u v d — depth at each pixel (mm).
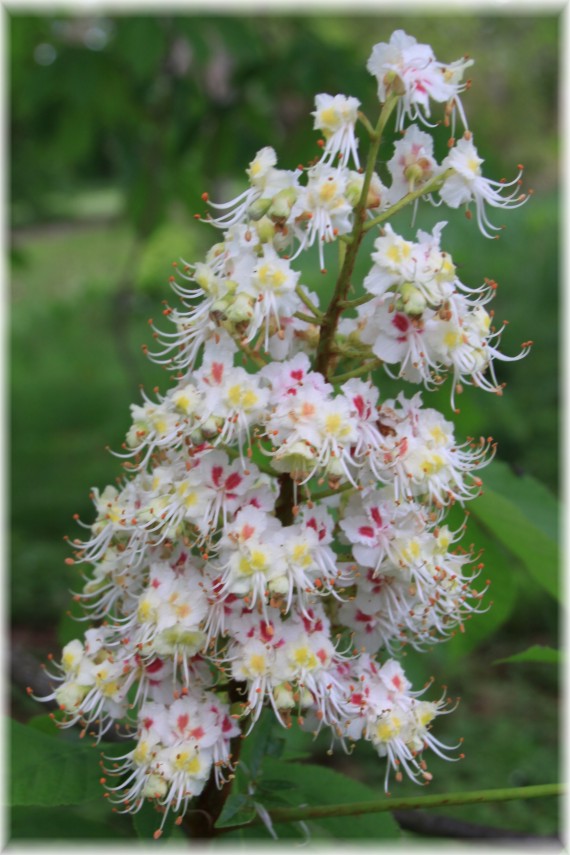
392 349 383
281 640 381
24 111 958
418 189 391
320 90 802
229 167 955
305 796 455
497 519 516
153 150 1027
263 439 404
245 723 406
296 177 376
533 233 2070
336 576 385
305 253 734
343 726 397
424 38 2023
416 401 399
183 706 387
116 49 917
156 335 409
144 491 410
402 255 374
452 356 385
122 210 1136
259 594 377
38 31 1006
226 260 385
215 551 391
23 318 3521
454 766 1117
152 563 393
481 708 1250
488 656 1384
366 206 385
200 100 983
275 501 397
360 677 400
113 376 2666
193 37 819
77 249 4746
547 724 1213
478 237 1299
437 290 375
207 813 412
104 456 2074
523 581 1401
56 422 2344
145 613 384
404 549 391
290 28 1062
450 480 411
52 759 427
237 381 377
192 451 387
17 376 2764
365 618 406
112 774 396
